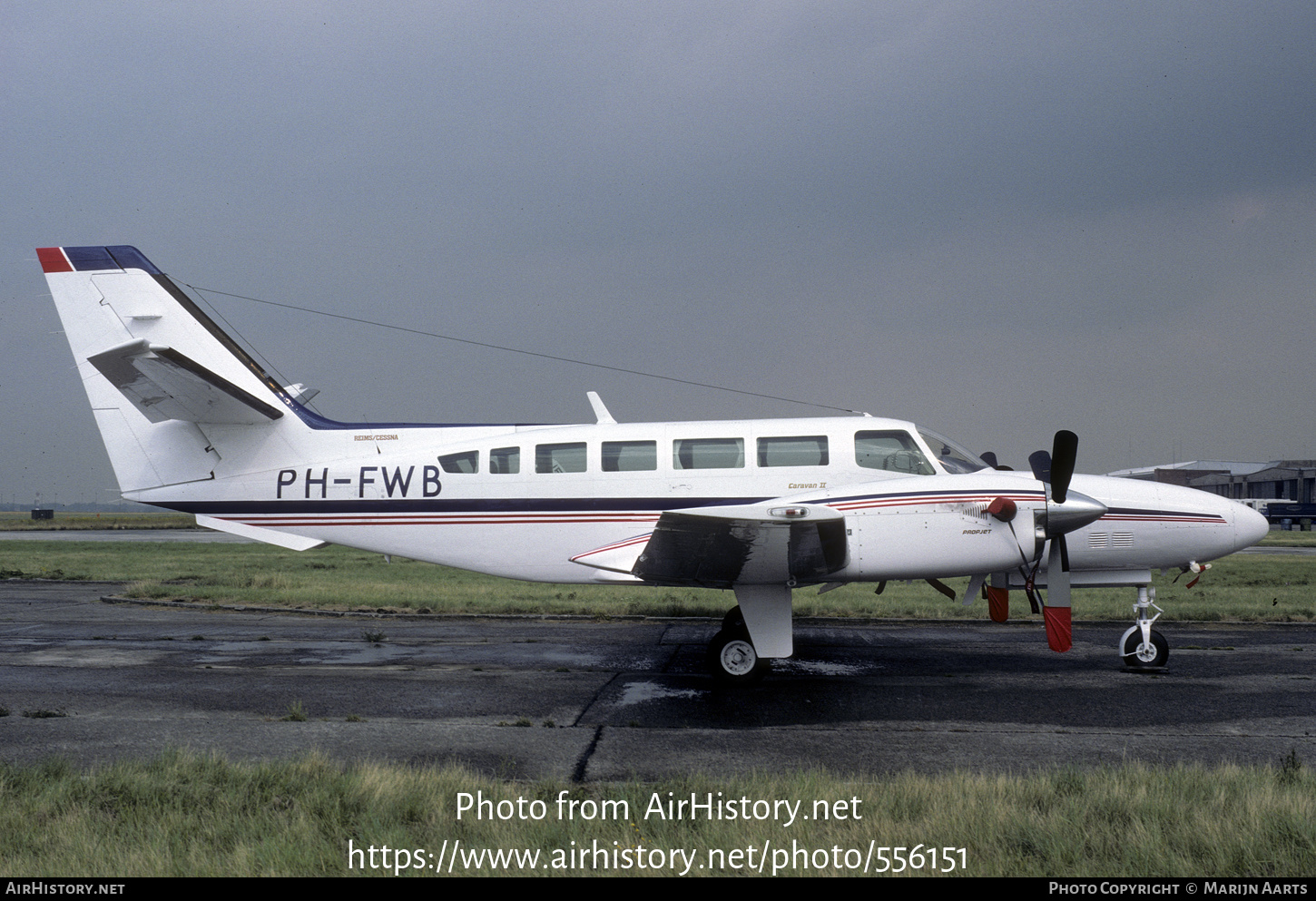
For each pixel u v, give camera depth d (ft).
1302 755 18.65
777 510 22.94
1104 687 25.89
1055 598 27.20
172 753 17.22
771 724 21.53
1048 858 13.04
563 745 19.48
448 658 30.60
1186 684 26.25
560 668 28.84
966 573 26.55
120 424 34.40
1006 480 27.09
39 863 12.79
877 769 17.71
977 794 15.20
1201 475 237.86
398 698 24.14
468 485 32.55
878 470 31.09
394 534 33.09
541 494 32.24
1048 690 25.53
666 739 20.10
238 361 34.65
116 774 15.94
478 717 22.08
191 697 23.99
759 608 26.61
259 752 18.61
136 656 30.60
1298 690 25.25
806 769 17.56
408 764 17.92
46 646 32.71
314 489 33.37
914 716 22.39
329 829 14.03
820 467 31.27
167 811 14.57
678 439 32.14
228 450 33.94
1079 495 27.76
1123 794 14.89
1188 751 18.97
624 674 27.81
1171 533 29.45
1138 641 29.12
